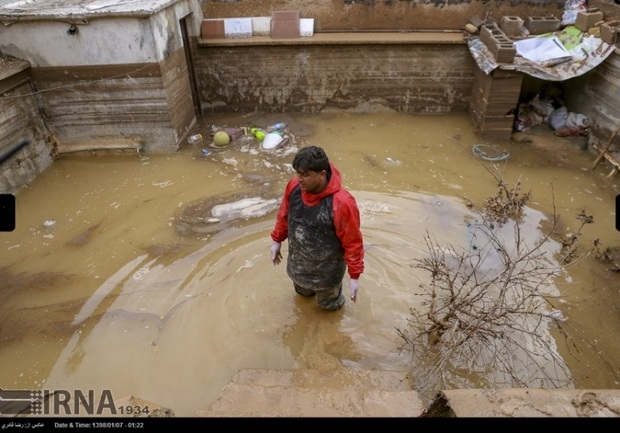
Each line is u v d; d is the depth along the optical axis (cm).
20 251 471
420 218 506
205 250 463
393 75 737
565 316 381
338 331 368
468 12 721
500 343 348
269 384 288
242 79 754
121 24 566
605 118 615
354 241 304
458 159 628
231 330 372
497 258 443
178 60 655
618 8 634
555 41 661
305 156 267
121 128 647
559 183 570
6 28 570
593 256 448
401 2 719
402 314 383
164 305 399
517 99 649
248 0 729
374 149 659
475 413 206
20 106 585
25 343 367
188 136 703
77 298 409
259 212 520
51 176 609
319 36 731
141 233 492
